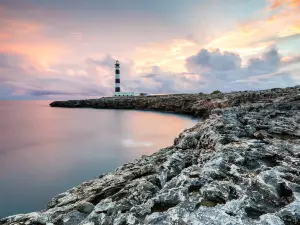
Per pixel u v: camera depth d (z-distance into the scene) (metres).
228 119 22.38
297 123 19.44
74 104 190.50
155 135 57.94
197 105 88.94
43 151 44.47
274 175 9.52
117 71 195.12
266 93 61.66
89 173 30.61
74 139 57.25
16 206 21.47
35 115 121.19
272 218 7.11
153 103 131.88
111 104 160.25
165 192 9.77
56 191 24.91
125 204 9.92
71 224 9.58
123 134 61.44
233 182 9.77
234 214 7.59
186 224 7.29
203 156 13.65
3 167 33.78
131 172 15.88
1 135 64.50
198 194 9.16
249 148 13.26
